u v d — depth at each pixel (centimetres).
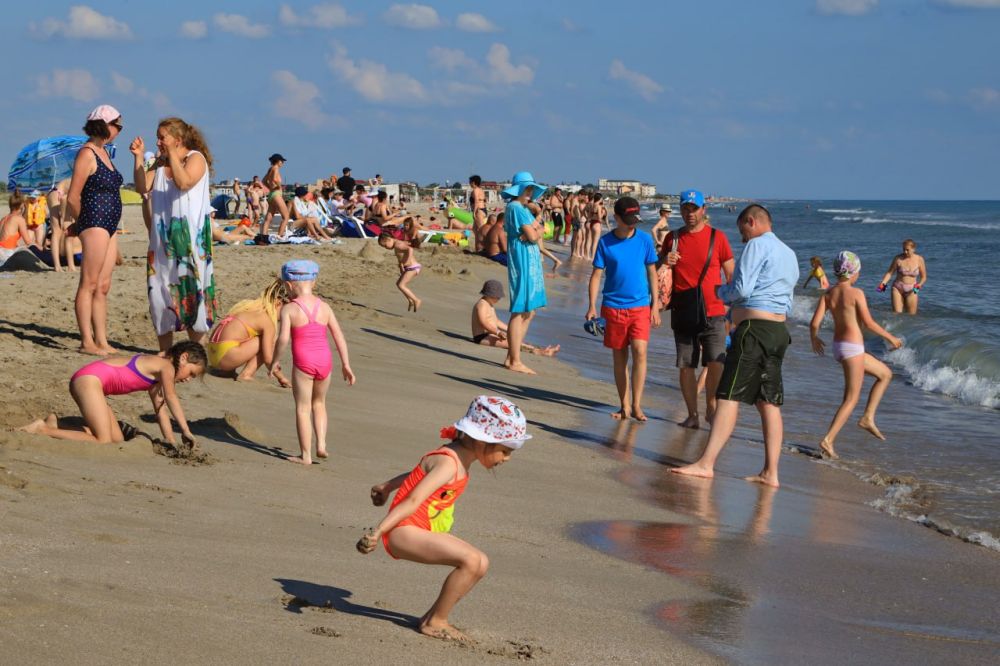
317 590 484
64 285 1498
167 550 501
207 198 977
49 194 1725
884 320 2012
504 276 2636
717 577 609
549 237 4619
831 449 1005
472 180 3069
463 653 429
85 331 1009
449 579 448
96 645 367
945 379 1462
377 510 656
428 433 916
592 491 797
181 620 405
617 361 1115
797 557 668
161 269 972
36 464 632
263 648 393
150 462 694
